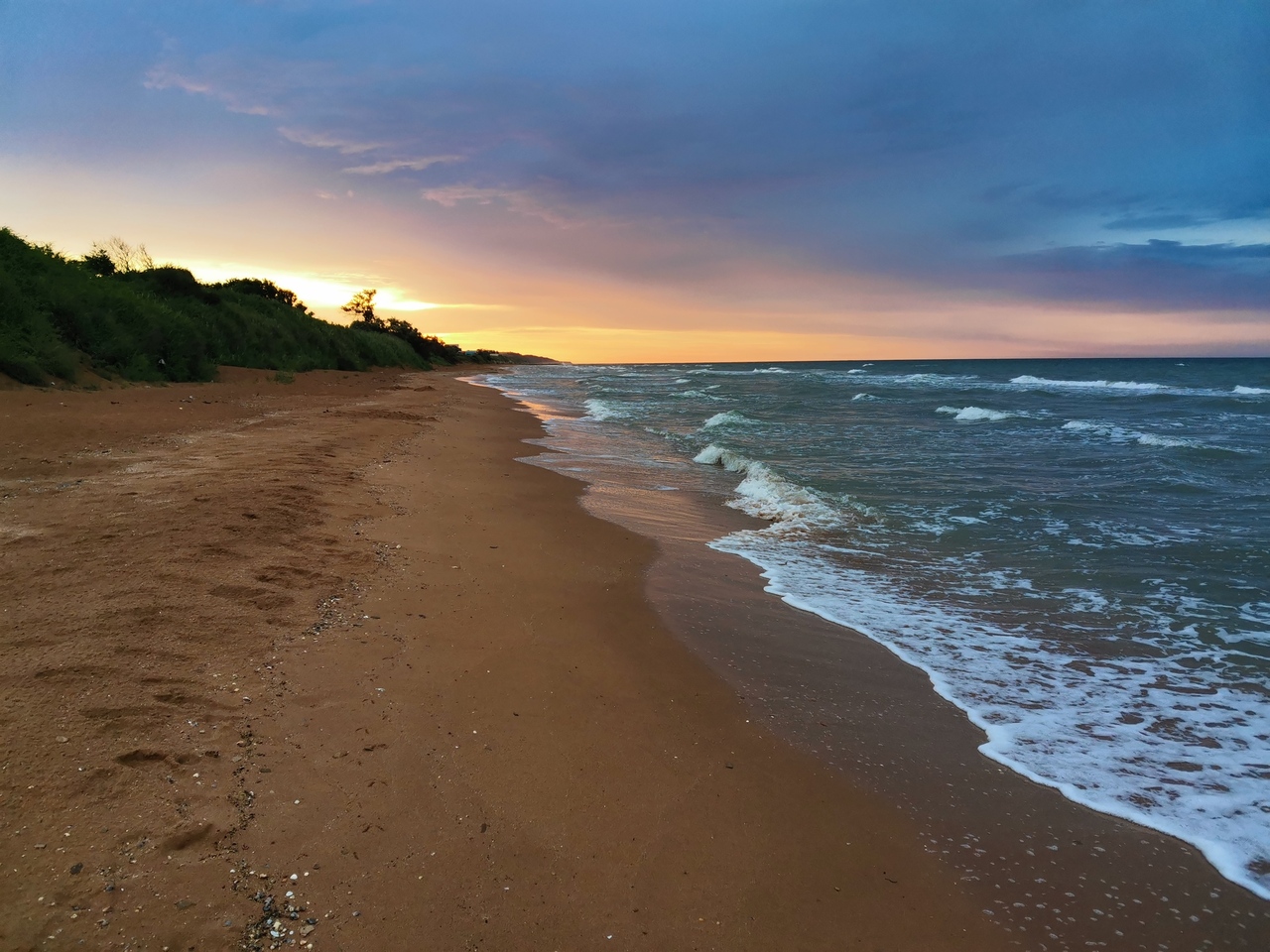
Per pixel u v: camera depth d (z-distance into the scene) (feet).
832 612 17.72
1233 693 13.42
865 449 46.29
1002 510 28.66
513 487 30.32
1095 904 8.13
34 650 10.03
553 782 9.53
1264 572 20.40
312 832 7.76
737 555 22.79
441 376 142.92
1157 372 161.68
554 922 7.14
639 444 50.11
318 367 98.53
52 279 48.21
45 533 15.28
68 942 5.76
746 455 41.86
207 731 9.08
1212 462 39.29
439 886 7.35
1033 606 18.21
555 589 17.58
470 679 12.16
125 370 49.88
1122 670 14.47
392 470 29.40
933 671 14.37
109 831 7.02
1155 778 10.69
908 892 8.21
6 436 26.20
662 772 10.21
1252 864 8.84
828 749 11.32
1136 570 20.86
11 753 7.74
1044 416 68.59
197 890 6.61
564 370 268.62
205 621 12.07
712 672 13.87
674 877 8.07
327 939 6.44
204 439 30.48
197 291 78.79
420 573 16.97
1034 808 9.94
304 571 15.40
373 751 9.52
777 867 8.45
